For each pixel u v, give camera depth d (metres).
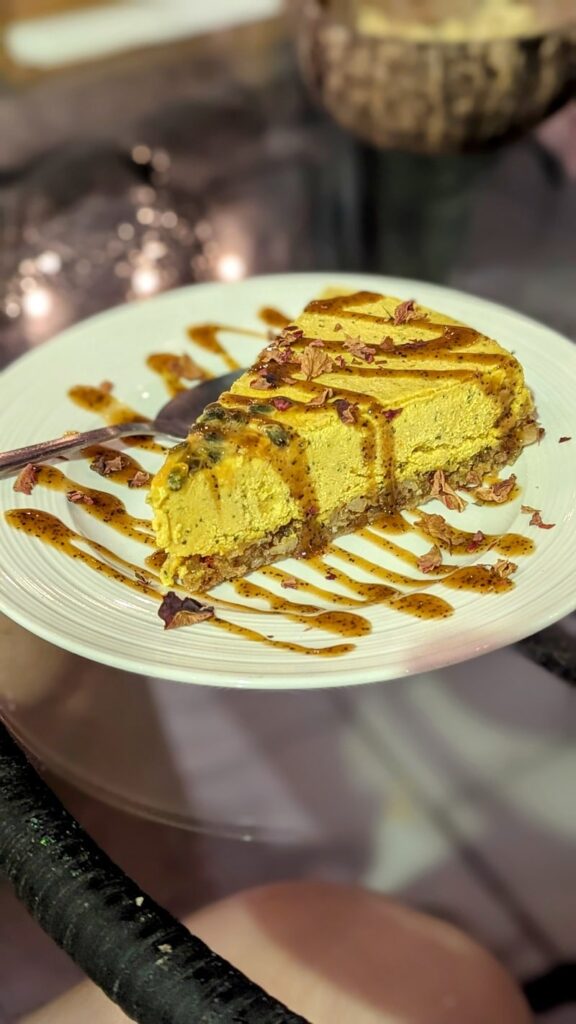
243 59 0.74
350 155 0.65
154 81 0.73
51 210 0.61
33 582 0.34
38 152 0.67
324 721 0.35
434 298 0.45
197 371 0.43
